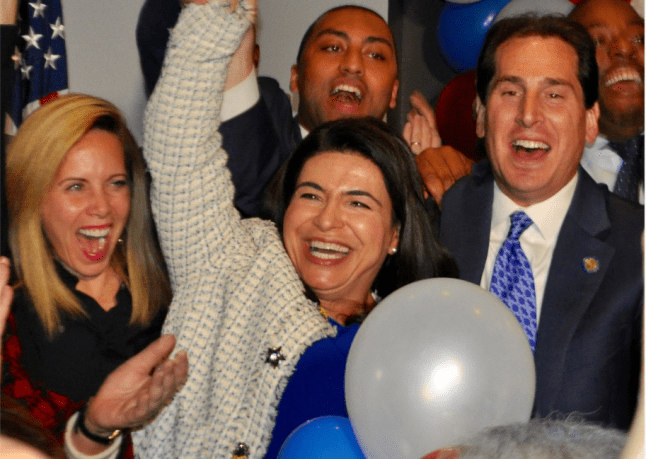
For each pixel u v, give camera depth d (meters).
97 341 1.70
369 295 1.88
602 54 2.24
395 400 1.19
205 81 1.60
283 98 2.55
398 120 3.61
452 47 2.96
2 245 1.50
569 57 1.88
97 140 1.78
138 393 1.28
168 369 1.26
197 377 1.52
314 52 2.50
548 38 1.89
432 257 1.85
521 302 1.87
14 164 1.75
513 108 1.89
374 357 1.23
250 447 1.49
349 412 1.29
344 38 2.47
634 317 1.81
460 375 1.18
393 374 1.20
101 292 1.78
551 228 1.93
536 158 1.88
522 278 1.88
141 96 3.09
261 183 1.99
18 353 1.54
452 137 2.77
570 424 0.68
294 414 1.54
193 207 1.61
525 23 1.92
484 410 1.17
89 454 1.31
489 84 1.94
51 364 1.64
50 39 2.49
